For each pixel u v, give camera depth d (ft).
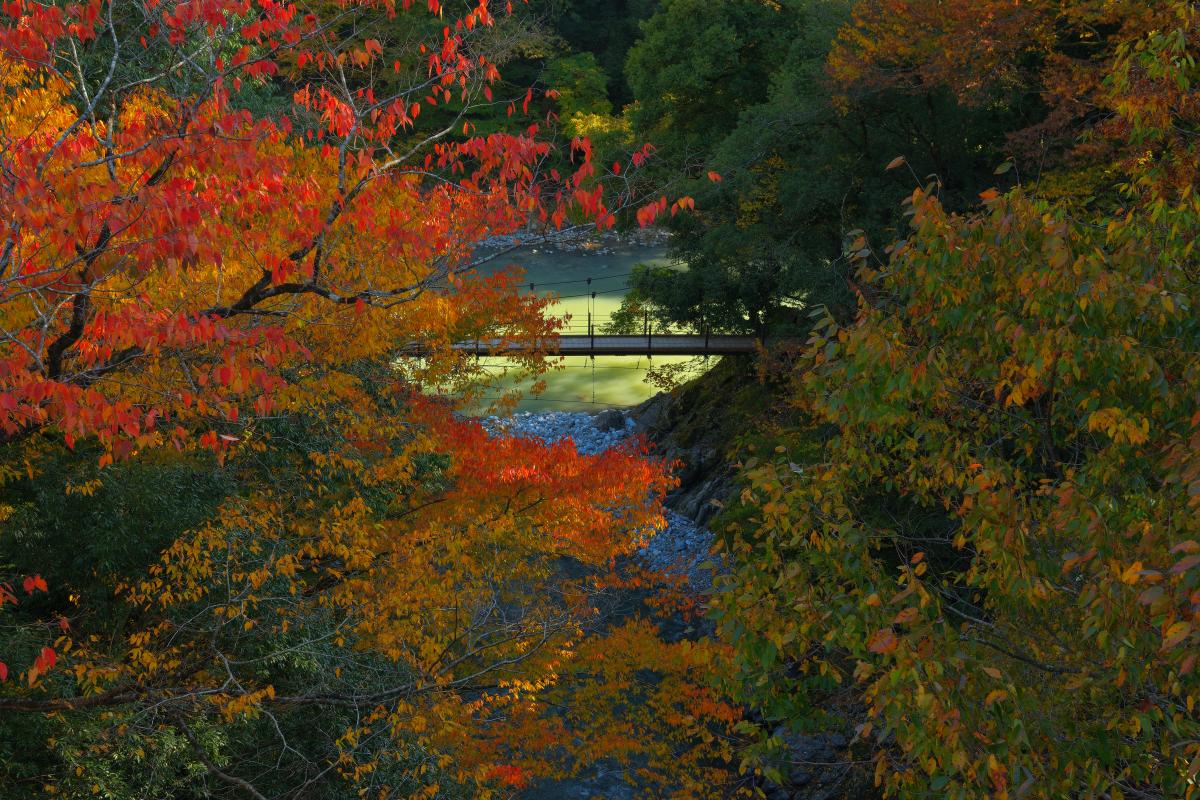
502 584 45.85
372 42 29.35
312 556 40.40
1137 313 21.97
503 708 45.03
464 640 42.88
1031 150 63.57
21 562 33.14
